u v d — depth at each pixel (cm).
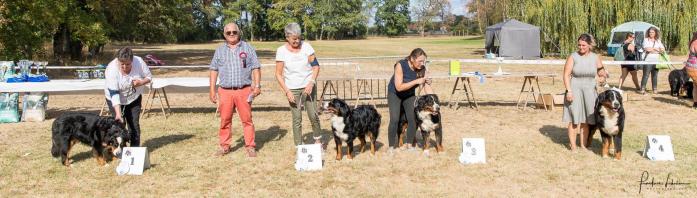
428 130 633
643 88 1242
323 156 645
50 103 1166
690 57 1001
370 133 634
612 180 536
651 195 488
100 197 498
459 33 11306
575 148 661
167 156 656
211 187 528
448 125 869
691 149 668
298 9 8775
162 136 783
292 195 502
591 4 2658
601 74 657
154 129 838
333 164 608
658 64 1203
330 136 777
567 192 501
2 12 1612
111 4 2295
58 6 1778
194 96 1266
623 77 1300
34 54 1858
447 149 683
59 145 599
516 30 2705
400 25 11112
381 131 814
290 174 571
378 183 536
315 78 636
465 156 612
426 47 4862
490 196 493
